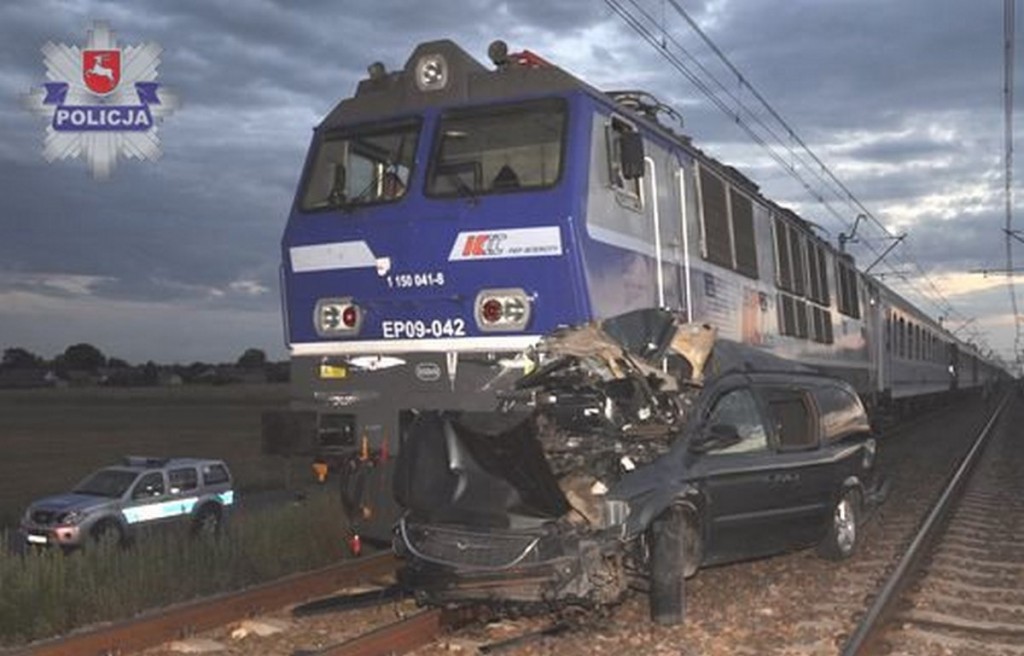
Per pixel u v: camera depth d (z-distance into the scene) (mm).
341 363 10188
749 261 14344
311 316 10398
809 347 18031
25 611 8875
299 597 9594
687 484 8516
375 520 9742
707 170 12859
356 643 7238
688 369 10195
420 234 9891
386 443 9898
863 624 7852
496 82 10125
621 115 10453
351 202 10336
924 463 23578
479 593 7750
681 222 11727
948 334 54938
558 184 9445
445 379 9703
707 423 9102
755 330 14453
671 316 10109
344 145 10711
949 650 7730
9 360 149500
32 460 40406
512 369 9445
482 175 9891
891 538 12789
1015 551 12039
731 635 8008
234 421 66562
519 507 7887
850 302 22562
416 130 10336
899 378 31781
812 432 10648
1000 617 8820
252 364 145750
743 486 9227
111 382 137000
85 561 10008
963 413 53469
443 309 9750
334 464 10203
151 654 7828
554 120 9742
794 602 9188
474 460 8148
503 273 9523
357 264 10172
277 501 25281
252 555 11031
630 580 8508
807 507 10211
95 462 39594
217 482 22734
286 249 10602
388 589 9648
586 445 8273
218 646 8000
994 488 18672
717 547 9008
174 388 120500
